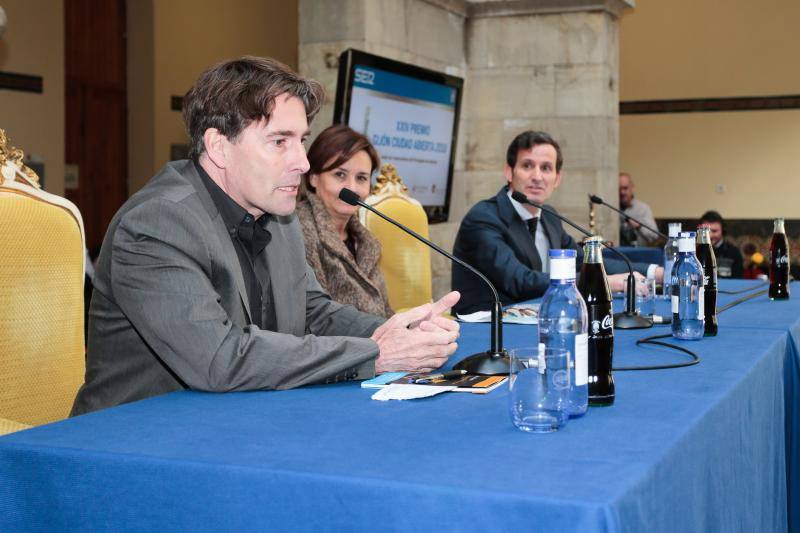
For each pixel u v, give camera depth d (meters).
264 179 1.80
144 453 1.20
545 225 3.90
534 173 3.80
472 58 6.61
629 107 12.38
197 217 1.73
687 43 12.08
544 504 0.98
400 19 5.73
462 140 6.66
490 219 3.75
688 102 12.12
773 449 2.03
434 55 6.18
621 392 1.57
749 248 11.95
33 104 8.00
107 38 9.49
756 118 11.88
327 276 3.02
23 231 2.00
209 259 1.72
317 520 1.09
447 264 6.54
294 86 1.81
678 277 2.21
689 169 12.19
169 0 9.82
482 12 6.53
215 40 10.45
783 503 2.17
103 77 9.45
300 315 2.03
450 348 1.79
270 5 11.24
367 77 5.28
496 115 6.59
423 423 1.36
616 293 3.21
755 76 11.85
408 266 3.72
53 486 1.23
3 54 7.71
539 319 1.40
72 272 2.09
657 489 1.12
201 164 1.86
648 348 2.08
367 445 1.23
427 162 6.02
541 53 6.49
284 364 1.62
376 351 1.71
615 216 6.73
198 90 1.82
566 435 1.27
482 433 1.29
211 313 1.64
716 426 1.45
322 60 5.43
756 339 2.21
